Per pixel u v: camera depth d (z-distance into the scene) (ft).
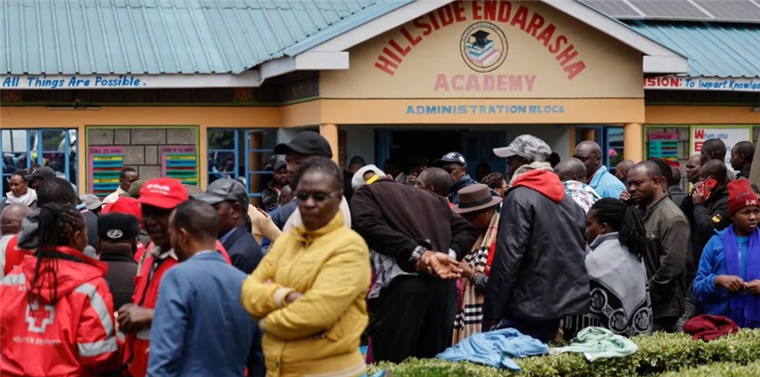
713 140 39.40
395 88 50.29
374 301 24.20
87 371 19.77
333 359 18.25
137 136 52.95
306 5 58.18
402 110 50.39
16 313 19.60
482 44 51.08
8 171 51.75
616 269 26.96
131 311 18.89
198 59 52.01
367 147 57.82
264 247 29.71
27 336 19.51
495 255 25.76
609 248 27.09
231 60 52.21
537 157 32.81
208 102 53.67
